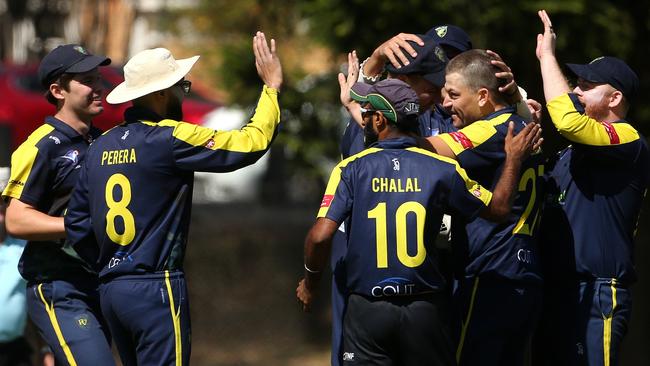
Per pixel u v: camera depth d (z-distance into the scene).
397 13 44.66
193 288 58.06
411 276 18.94
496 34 44.03
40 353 29.16
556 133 39.59
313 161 57.12
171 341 20.00
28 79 59.25
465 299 20.31
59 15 91.75
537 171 20.59
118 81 53.09
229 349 57.41
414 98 19.56
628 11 45.66
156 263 19.98
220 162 19.83
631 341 42.75
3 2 94.94
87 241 20.86
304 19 50.47
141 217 19.94
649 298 42.69
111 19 81.38
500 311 20.06
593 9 43.81
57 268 21.89
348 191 19.23
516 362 20.55
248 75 55.12
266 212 61.34
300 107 55.72
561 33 43.66
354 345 19.44
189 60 20.86
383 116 19.50
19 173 21.53
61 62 21.80
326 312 58.66
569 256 21.41
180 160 19.84
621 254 21.34
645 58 46.41
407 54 20.70
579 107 20.77
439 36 21.77
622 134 20.91
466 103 20.16
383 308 19.09
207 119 59.22
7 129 58.06
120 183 19.97
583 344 21.28
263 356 56.72
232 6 87.38
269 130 20.42
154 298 19.91
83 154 21.95
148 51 20.69
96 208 20.19
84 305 21.92
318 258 19.31
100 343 21.56
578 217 21.39
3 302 28.58
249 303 58.44
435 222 19.14
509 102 20.34
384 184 19.11
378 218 19.02
